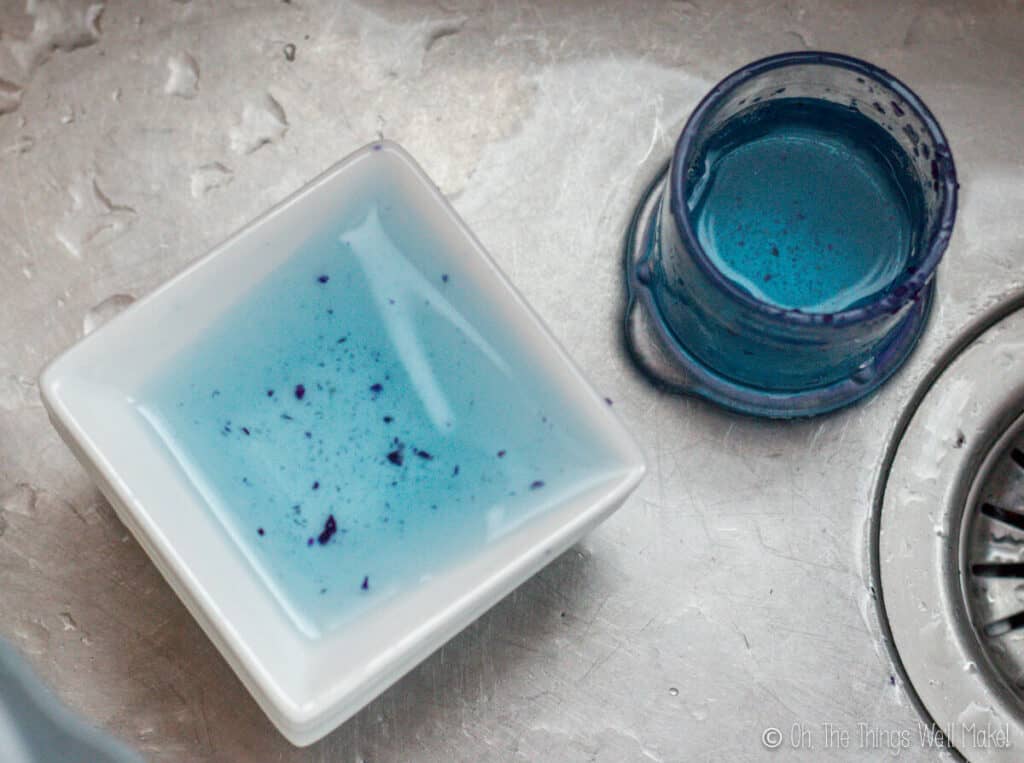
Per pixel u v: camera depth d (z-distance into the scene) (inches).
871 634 11.9
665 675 11.8
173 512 10.3
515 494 10.7
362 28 12.8
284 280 11.0
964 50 12.8
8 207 12.5
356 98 12.8
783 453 12.1
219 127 12.7
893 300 10.1
